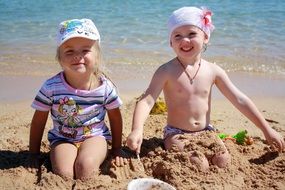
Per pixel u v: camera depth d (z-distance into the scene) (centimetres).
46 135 191
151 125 205
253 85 278
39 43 369
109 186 141
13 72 296
